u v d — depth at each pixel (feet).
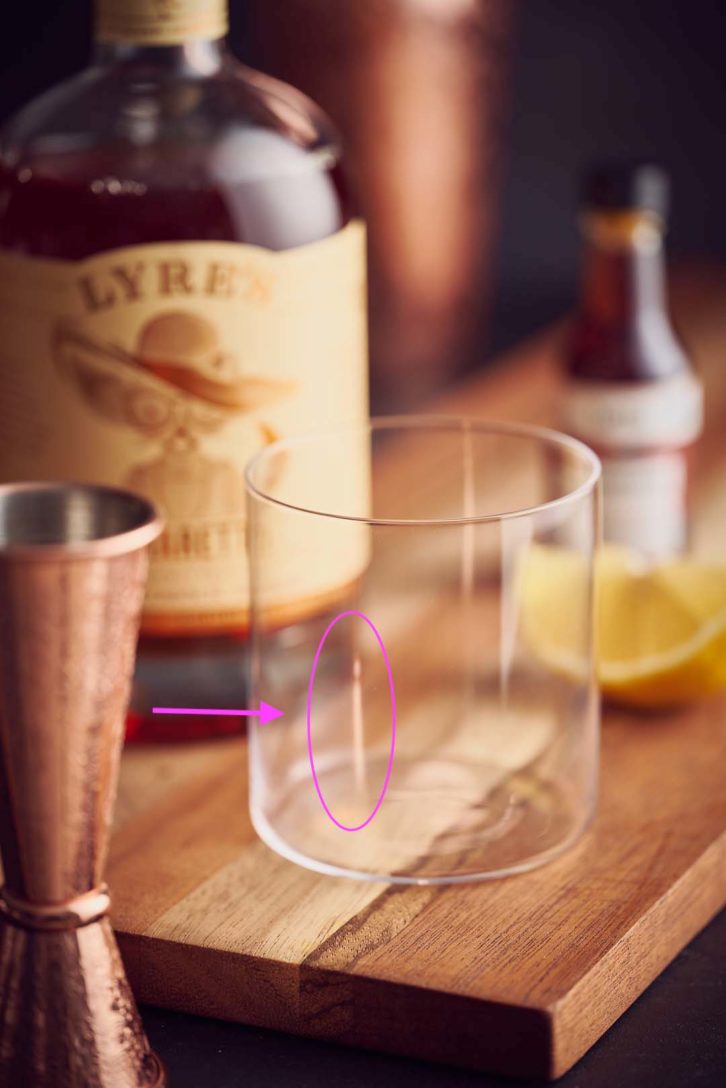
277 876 1.96
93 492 1.69
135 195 2.08
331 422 2.18
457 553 2.11
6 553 1.56
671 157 4.08
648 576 2.26
